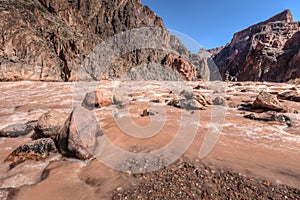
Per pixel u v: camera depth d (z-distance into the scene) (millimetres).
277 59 56812
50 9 40281
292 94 9492
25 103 9414
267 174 2305
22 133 4406
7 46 27281
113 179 2303
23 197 2016
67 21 42312
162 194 1973
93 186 2195
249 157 2814
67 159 2934
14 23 29375
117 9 51250
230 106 7730
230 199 1879
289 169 2439
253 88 15727
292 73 48156
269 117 5375
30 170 2645
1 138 4184
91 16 47156
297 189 2006
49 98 11250
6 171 2635
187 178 2242
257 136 3896
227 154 2922
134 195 1979
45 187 2195
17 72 27109
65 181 2316
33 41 31016
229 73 80625
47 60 32188
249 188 2029
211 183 2135
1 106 8648
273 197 1885
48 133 3826
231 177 2240
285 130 4371
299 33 60531
